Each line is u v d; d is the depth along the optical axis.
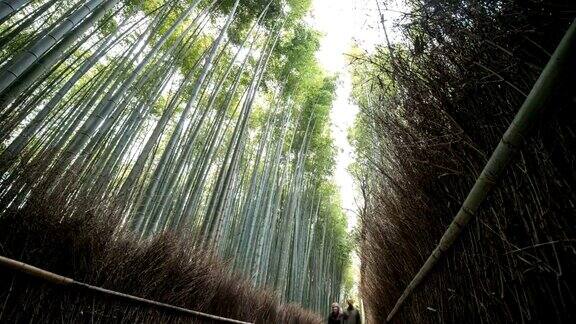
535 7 0.82
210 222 5.28
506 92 0.94
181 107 8.70
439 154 1.29
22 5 2.34
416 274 1.83
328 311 13.65
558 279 0.74
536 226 0.82
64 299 1.85
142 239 3.16
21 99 2.97
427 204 1.46
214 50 5.75
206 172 6.29
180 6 7.51
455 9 1.09
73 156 2.43
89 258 2.13
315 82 11.43
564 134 0.74
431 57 1.20
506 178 0.91
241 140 6.47
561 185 0.75
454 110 1.14
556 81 0.68
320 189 14.10
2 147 2.08
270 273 8.91
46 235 1.91
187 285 3.04
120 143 4.24
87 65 4.20
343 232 16.16
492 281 1.01
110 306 2.16
